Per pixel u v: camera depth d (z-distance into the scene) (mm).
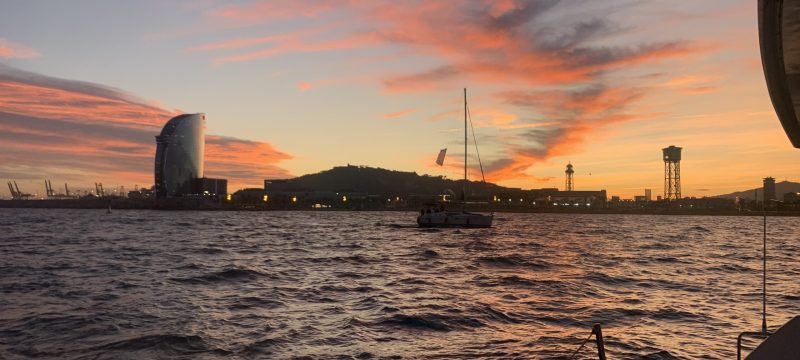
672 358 15359
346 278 35906
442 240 85688
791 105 4211
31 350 16203
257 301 25734
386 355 15930
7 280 33312
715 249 67875
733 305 24344
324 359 15539
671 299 26188
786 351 4340
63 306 23859
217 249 64000
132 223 164375
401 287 31172
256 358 15617
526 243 78188
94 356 15633
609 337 17859
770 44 3816
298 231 119812
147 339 17594
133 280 33500
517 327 19625
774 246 75375
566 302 25203
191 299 26188
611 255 56156
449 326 19812
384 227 145000
